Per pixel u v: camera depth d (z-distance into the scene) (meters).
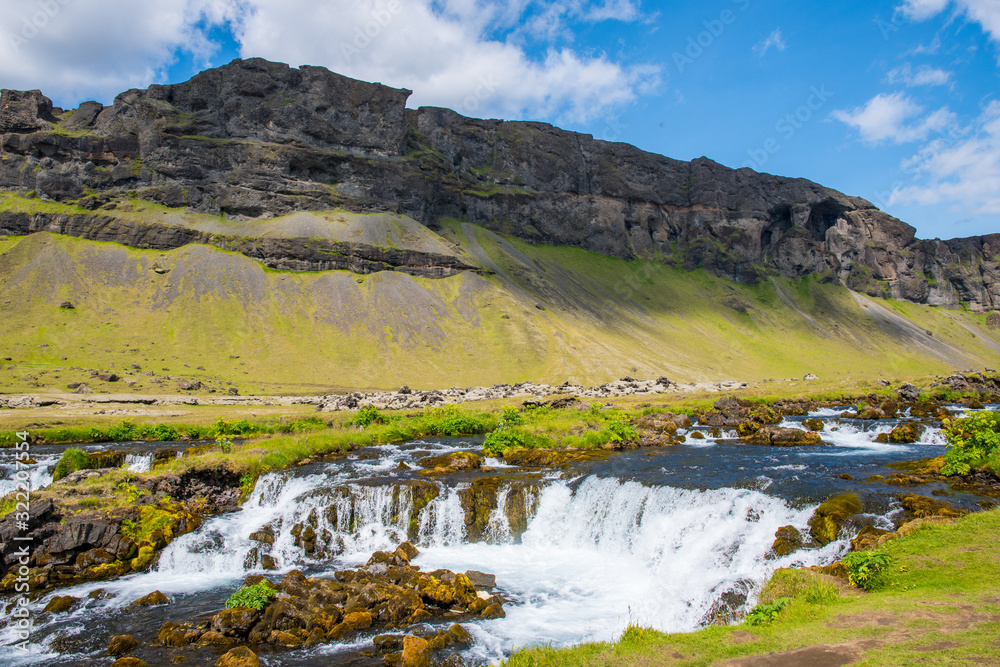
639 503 29.88
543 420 57.06
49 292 141.88
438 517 31.50
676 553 26.19
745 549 24.20
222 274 158.00
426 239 195.00
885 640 13.35
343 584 24.25
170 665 18.34
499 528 31.22
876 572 17.73
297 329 148.88
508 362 147.00
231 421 61.06
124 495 30.95
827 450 42.59
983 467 29.31
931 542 19.25
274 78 198.00
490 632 20.08
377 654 18.78
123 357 124.56
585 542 30.17
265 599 21.83
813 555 22.33
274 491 35.44
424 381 133.62
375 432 51.81
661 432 50.28
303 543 29.52
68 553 26.69
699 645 14.91
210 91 193.00
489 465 40.06
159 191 177.50
